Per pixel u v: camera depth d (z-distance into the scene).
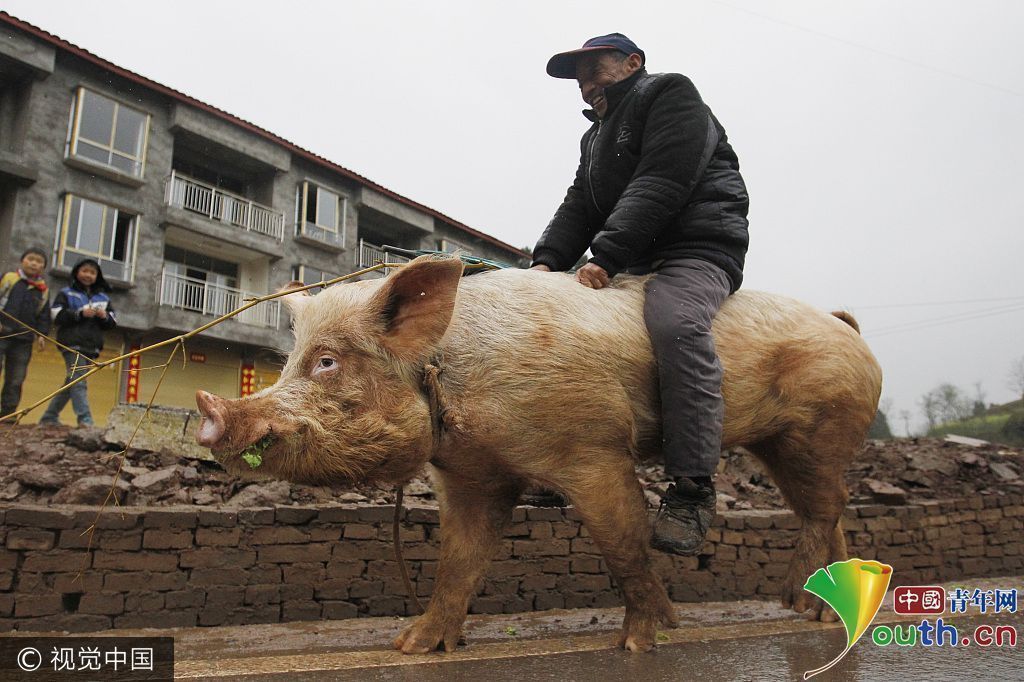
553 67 4.00
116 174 20.12
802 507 3.99
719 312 3.74
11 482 4.93
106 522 4.08
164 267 22.38
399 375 2.94
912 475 8.19
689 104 3.55
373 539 4.69
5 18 18.20
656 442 3.52
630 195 3.46
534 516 5.14
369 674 2.63
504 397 3.02
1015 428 30.14
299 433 2.72
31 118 18.97
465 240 29.97
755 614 5.05
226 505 5.05
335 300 3.04
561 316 3.20
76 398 7.55
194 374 21.62
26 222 18.67
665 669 2.75
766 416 3.71
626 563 3.18
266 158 23.73
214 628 4.18
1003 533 7.19
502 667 2.78
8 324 7.91
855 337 4.02
